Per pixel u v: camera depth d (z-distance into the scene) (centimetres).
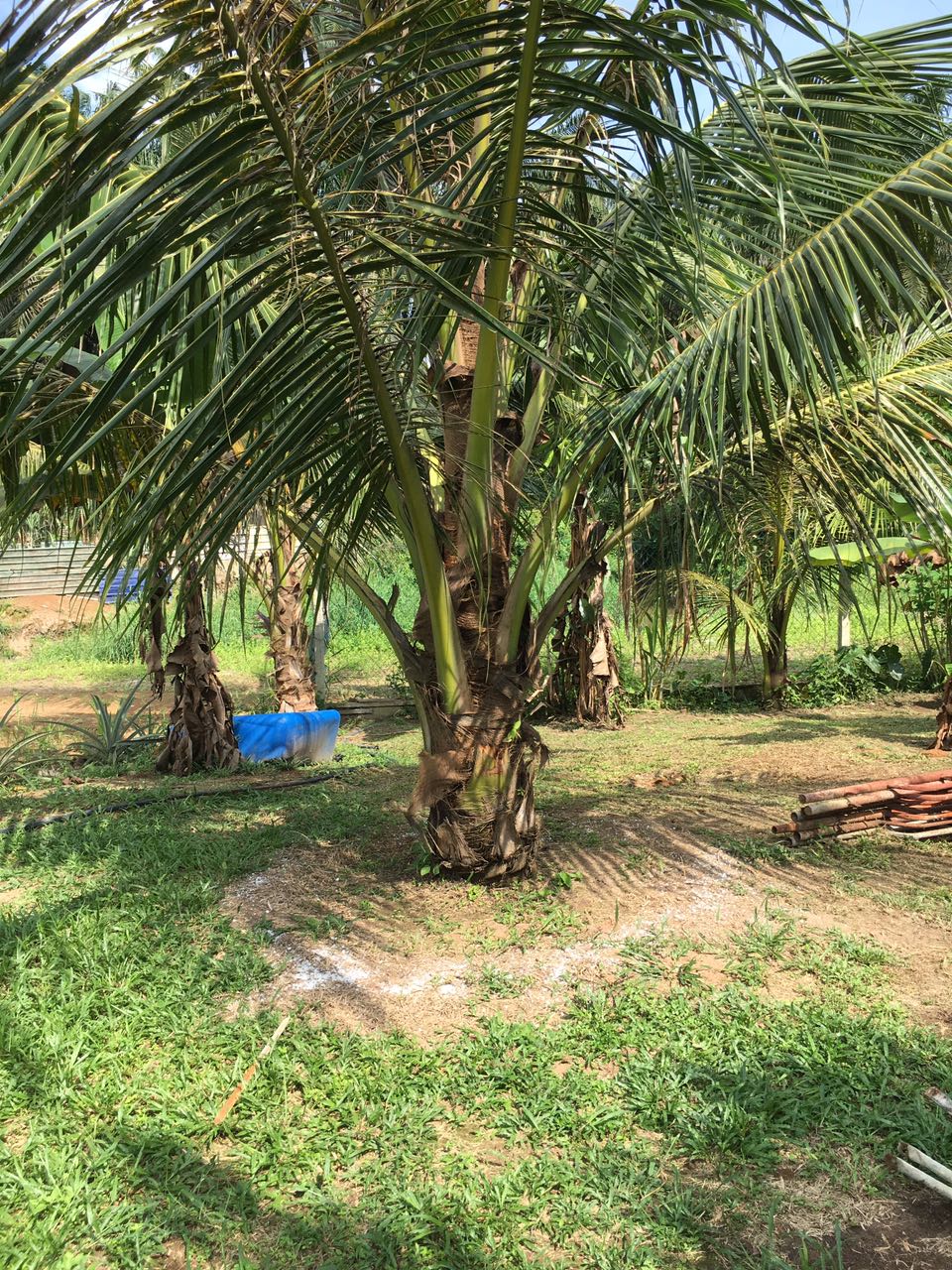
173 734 816
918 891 471
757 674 1308
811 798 545
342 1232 248
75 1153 278
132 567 367
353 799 696
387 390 361
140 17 198
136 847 561
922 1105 293
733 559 581
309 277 301
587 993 374
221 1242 246
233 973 389
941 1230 246
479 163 348
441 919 446
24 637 1803
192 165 239
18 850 561
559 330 404
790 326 329
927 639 1252
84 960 394
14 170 326
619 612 1263
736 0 256
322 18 323
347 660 1536
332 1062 328
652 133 323
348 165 294
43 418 245
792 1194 261
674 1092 305
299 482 485
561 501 454
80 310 229
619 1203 259
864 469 448
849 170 382
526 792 491
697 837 555
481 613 462
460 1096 310
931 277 330
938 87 417
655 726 1032
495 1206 257
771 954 402
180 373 412
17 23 175
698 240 322
